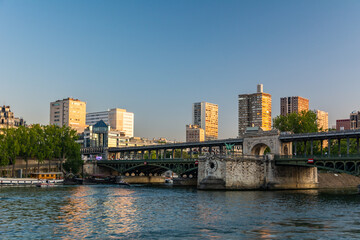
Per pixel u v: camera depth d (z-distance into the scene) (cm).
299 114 16088
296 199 8881
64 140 17288
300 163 11362
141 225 5588
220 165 11494
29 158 16762
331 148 16700
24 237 4841
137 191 11500
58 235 4947
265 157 11981
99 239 4747
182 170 14325
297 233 5028
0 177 14838
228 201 8450
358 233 5028
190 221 5891
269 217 6222
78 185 14812
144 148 17075
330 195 10025
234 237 4822
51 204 7888
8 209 7112
